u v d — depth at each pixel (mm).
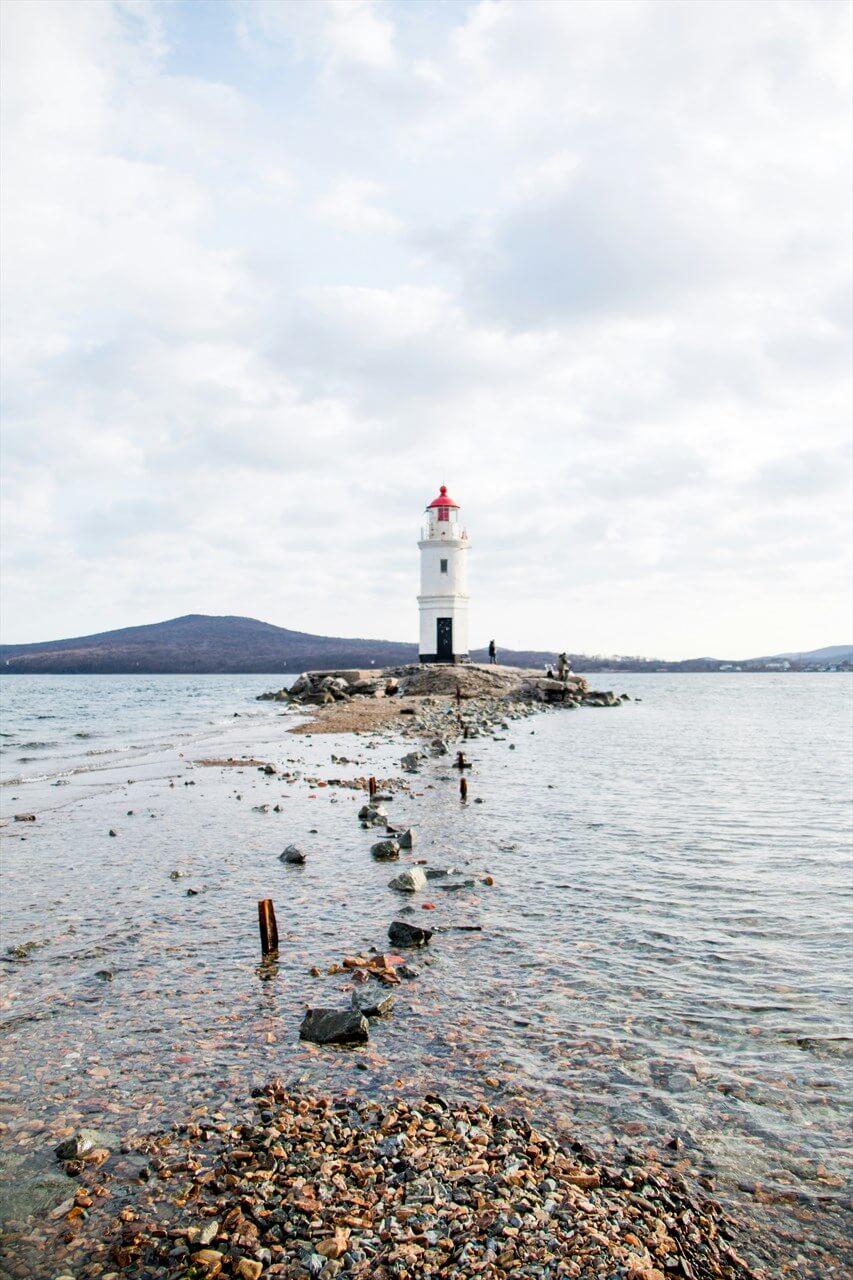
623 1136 7535
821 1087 8445
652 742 44969
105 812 22906
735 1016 10078
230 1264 5746
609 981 11109
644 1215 6406
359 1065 8758
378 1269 5688
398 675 79062
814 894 15094
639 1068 8781
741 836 19938
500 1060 8914
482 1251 5867
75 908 14203
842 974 11391
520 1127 7543
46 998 10492
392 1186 6613
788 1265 5941
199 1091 8211
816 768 33438
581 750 39875
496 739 44812
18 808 23672
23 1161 7035
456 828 20641
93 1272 5711
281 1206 6355
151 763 34312
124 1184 6695
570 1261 5785
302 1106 7867
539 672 87062
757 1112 7973
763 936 12898
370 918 13688
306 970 11453
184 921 13531
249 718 64125
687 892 15211
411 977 11180
